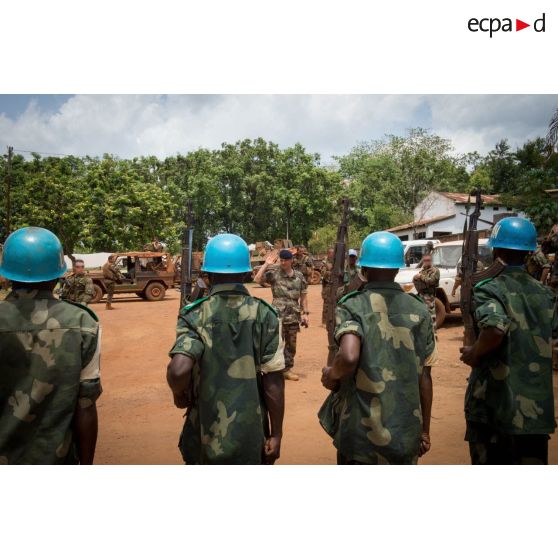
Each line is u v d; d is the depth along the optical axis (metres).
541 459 2.73
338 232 4.14
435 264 11.29
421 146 41.62
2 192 31.09
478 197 4.84
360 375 2.44
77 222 31.70
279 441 2.58
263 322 2.53
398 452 2.38
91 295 9.48
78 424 2.22
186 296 5.28
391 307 2.50
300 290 6.97
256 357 2.52
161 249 22.91
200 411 2.45
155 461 4.38
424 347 2.54
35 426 2.14
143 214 33.81
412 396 2.44
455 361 7.91
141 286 19.73
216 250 2.57
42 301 2.23
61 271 2.32
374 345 2.44
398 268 2.57
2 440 2.12
